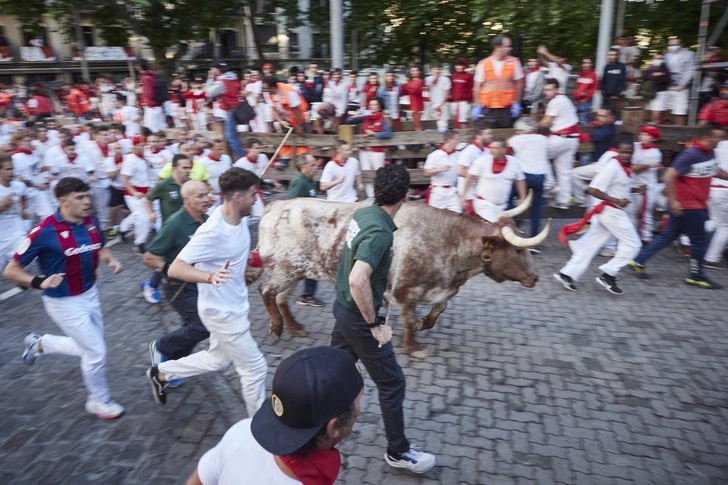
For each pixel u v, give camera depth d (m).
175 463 3.96
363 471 3.88
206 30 24.92
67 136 9.69
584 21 16.98
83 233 4.23
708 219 7.37
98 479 3.80
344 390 1.83
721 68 11.09
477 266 5.34
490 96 9.26
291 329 5.86
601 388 4.87
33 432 4.31
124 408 4.62
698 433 4.27
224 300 3.93
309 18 27.23
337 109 13.39
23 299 6.99
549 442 4.17
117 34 26.69
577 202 9.27
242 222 4.02
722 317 6.24
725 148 7.26
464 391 4.84
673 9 15.56
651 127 7.88
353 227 3.48
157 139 9.16
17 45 32.97
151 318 6.36
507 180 7.51
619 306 6.56
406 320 5.36
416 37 22.23
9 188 6.74
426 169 8.48
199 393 4.84
